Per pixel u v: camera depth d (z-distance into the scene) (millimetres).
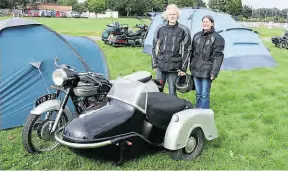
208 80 5738
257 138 5434
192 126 4430
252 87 9133
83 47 6574
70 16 76375
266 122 6289
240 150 4945
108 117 4035
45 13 71688
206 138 4711
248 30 12586
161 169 4285
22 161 4363
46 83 5566
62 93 5191
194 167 4375
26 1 95438
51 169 4238
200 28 12594
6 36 5348
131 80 4445
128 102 4215
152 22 15141
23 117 5488
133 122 4129
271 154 4883
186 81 5898
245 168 4410
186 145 4465
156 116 4332
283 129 5875
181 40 5703
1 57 5270
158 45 5852
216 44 5555
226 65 11656
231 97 7898
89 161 4367
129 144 3994
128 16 86000
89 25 35188
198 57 5730
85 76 4652
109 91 4570
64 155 4539
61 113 4457
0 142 4895
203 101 5852
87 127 3871
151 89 5270
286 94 8523
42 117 4895
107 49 15938
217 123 6062
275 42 19672
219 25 12133
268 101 7699
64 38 5926
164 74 5934
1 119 5332
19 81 5398
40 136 4500
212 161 4570
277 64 12906
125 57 13703
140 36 17266
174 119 4316
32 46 5527
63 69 4441
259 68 11977
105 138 3848
